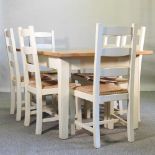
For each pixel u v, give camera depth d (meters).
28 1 4.59
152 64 4.89
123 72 2.34
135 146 2.34
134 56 2.33
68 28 4.72
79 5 4.69
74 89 2.50
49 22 4.67
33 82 2.78
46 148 2.29
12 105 3.33
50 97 4.04
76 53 2.36
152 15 4.82
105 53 2.23
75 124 2.59
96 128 2.28
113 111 2.84
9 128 2.81
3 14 4.58
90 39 4.77
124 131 2.72
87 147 2.31
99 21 4.75
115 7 4.75
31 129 2.78
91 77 3.01
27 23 4.64
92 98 2.28
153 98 4.25
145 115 3.30
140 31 2.95
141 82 4.92
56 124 2.93
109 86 2.50
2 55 4.65
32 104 3.19
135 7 4.79
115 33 2.22
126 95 2.37
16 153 2.19
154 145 2.36
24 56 2.77
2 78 4.70
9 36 3.10
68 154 2.17
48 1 4.63
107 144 2.38
